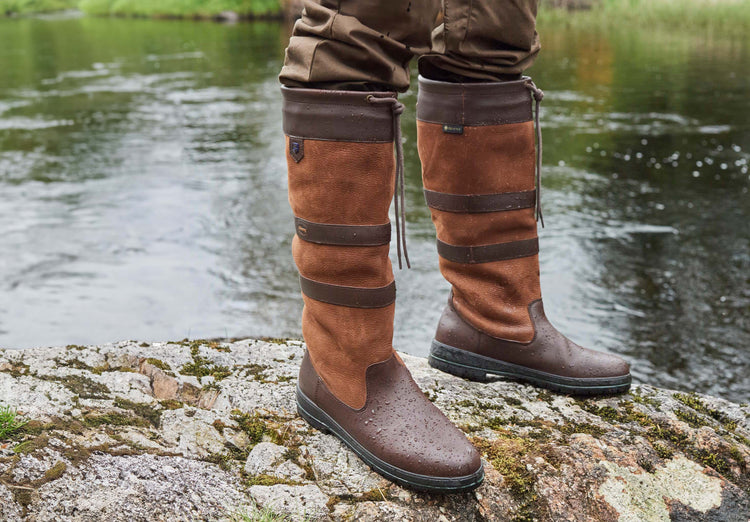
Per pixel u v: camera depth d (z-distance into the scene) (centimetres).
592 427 172
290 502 141
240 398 175
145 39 1711
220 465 151
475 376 192
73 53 1487
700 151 740
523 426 171
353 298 149
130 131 866
